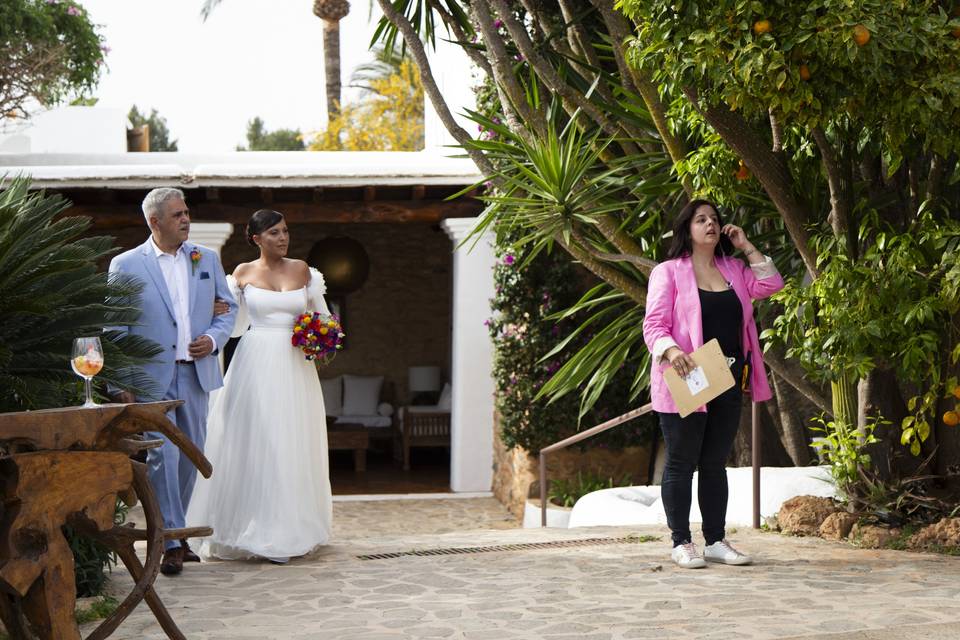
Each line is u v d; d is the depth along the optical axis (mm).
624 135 6367
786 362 7000
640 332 6637
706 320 4324
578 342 9297
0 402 3717
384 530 8805
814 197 5219
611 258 5816
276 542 4957
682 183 5547
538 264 9312
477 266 10438
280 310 5285
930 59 3869
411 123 23219
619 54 5867
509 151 6133
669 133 5543
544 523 7781
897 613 3492
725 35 3896
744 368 4395
